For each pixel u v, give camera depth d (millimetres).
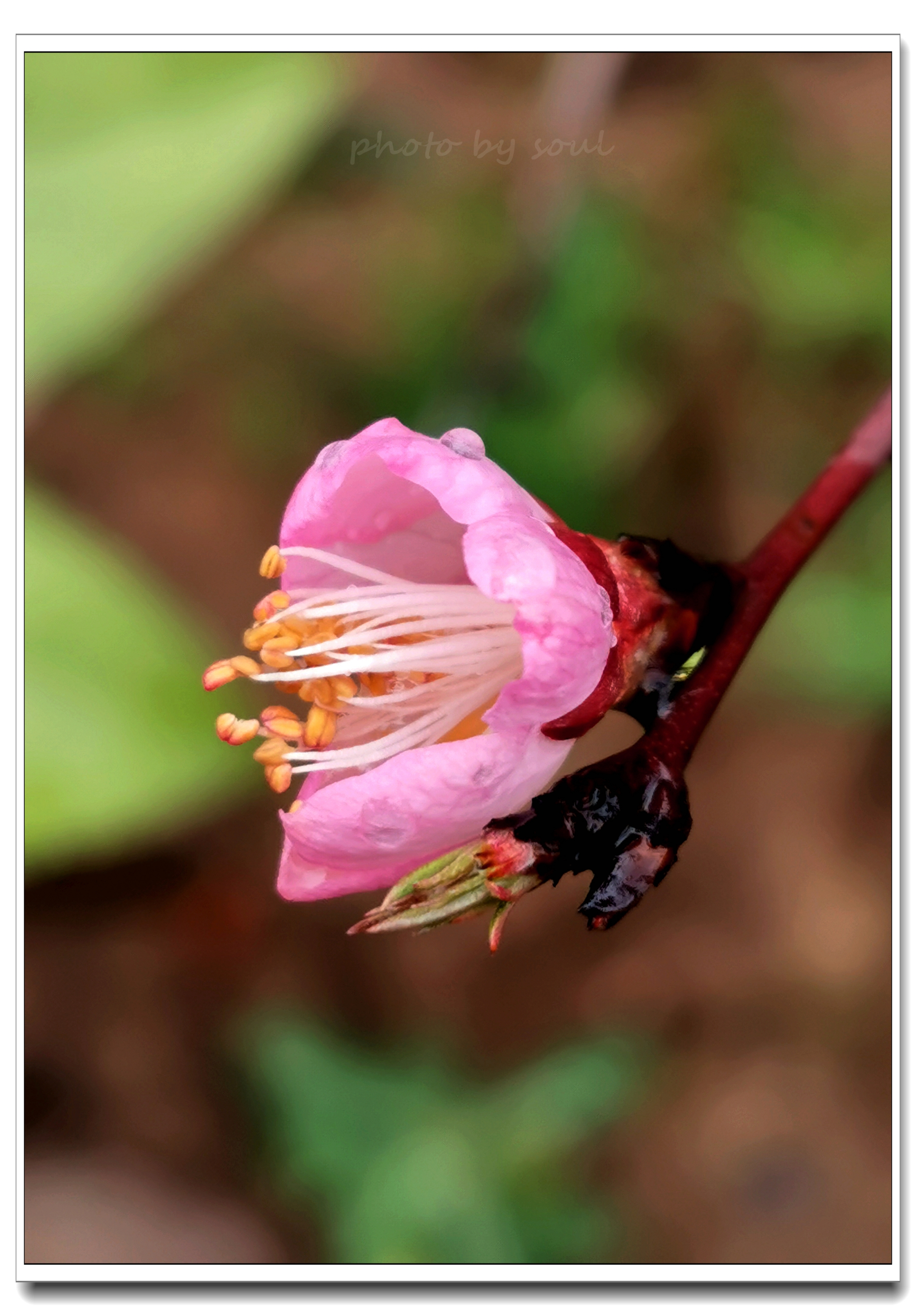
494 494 145
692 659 152
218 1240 203
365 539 153
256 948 229
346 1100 198
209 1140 215
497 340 208
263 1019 213
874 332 222
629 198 229
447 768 143
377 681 152
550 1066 199
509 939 230
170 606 166
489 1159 194
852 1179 216
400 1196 191
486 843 144
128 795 162
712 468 227
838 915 229
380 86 245
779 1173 217
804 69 244
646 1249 210
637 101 244
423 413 209
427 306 229
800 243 224
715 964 229
